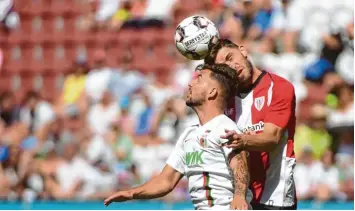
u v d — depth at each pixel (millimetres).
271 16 43625
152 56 47250
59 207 37281
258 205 17188
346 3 42719
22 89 50031
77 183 39344
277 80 17125
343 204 34625
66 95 45094
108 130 41438
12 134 42750
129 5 49562
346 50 40938
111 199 16438
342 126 37594
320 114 37500
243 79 16859
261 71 17375
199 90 15609
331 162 36688
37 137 42281
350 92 40031
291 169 17297
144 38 48094
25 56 50531
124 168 39125
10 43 50844
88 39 49531
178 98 40844
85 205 37219
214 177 15344
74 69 46844
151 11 48750
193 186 15648
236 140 14914
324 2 43031
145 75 46219
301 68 41188
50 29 50781
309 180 36250
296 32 42719
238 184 14906
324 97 40031
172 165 16406
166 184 16391
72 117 43125
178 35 17656
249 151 17125
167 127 39719
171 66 46250
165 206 35219
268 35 43125
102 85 44094
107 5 50281
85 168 39406
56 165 40031
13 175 40594
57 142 40844
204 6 47406
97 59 46906
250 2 44406
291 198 17469
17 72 50281
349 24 41656
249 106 17172
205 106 15625
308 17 42969
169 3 48625
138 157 39281
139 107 41344
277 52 42219
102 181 39125
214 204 15359
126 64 46688
